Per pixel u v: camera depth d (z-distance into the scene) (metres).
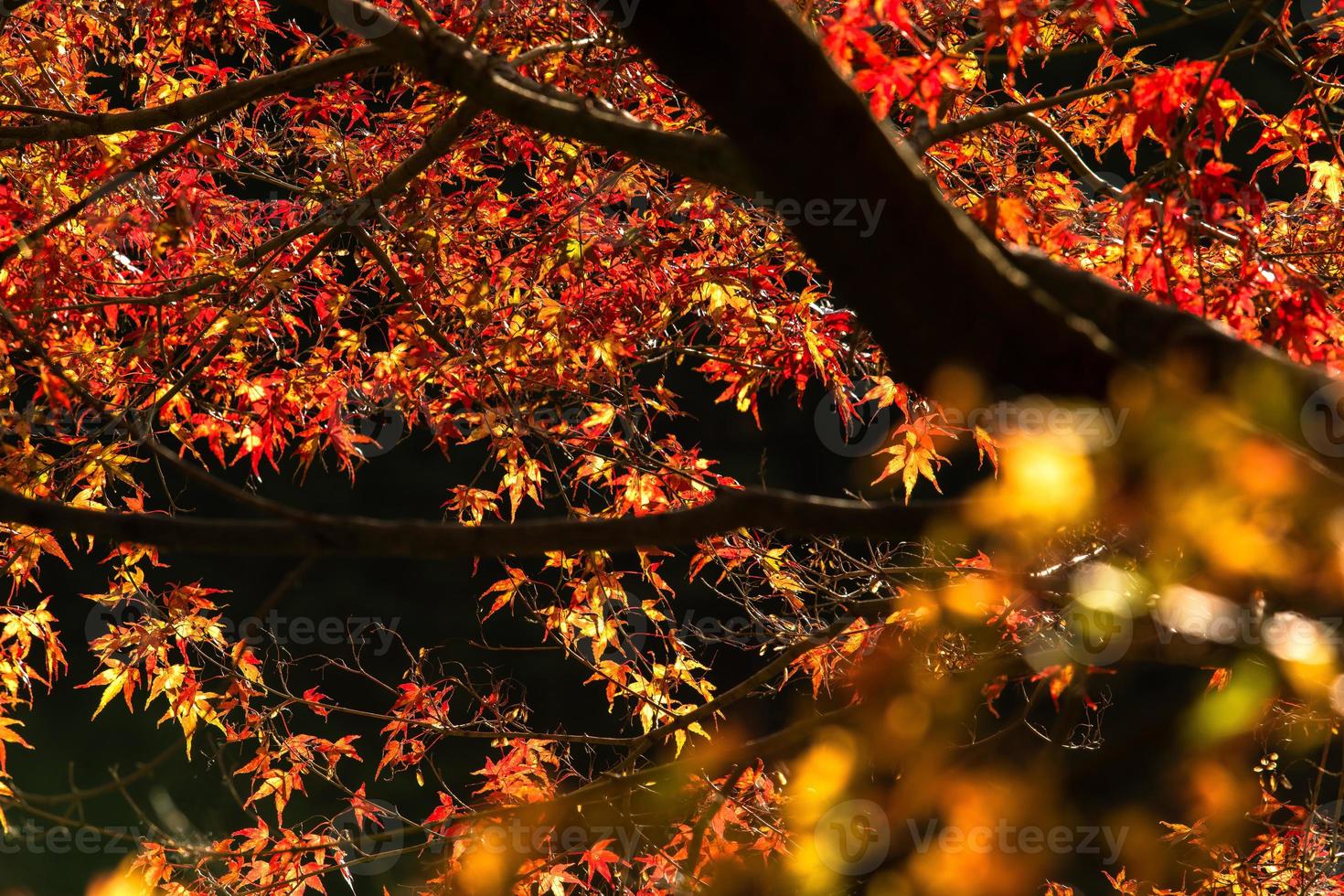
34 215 3.31
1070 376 1.40
